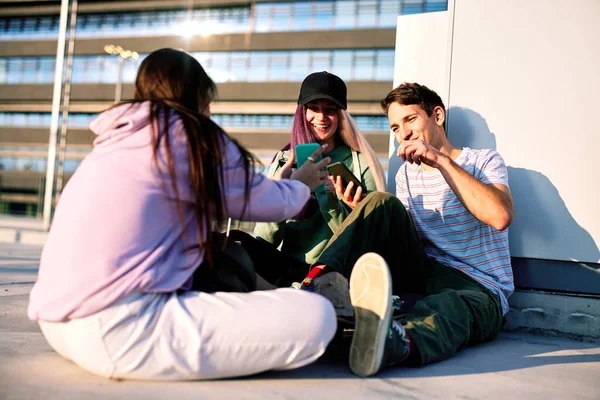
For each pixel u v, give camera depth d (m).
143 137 1.38
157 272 1.36
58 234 1.37
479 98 2.71
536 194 2.59
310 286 1.73
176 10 31.66
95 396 1.26
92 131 1.49
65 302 1.32
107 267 1.31
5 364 1.56
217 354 1.37
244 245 2.11
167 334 1.35
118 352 1.33
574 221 2.53
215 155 1.42
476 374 1.68
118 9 32.28
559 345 2.29
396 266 2.17
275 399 1.30
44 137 33.25
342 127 2.51
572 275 2.55
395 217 2.05
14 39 34.12
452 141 2.75
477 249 2.31
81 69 33.03
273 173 2.54
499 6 2.70
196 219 1.47
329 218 2.22
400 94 2.38
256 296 1.43
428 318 1.80
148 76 1.50
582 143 2.53
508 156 2.64
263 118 31.09
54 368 1.54
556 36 2.59
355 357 1.58
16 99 33.75
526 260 2.63
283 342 1.39
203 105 1.56
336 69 29.45
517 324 2.59
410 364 1.73
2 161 33.81
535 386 1.57
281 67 30.48
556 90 2.58
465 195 2.04
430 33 2.91
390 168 2.92
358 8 29.27
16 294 3.14
